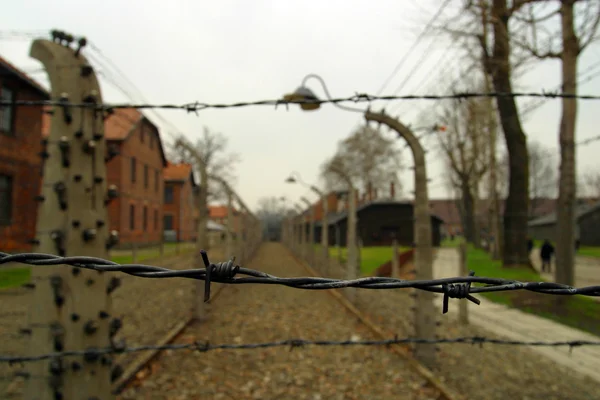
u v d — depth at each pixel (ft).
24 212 59.36
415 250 22.11
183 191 146.61
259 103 11.20
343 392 18.53
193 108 11.37
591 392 18.99
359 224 146.92
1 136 54.85
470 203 133.28
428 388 18.84
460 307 30.89
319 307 38.52
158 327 29.17
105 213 12.92
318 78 17.97
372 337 27.17
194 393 18.21
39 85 59.82
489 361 22.80
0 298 33.76
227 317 33.76
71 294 11.73
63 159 11.91
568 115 36.70
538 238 199.21
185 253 88.58
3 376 17.35
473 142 100.63
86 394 11.73
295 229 129.39
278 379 19.93
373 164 175.11
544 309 35.14
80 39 12.37
